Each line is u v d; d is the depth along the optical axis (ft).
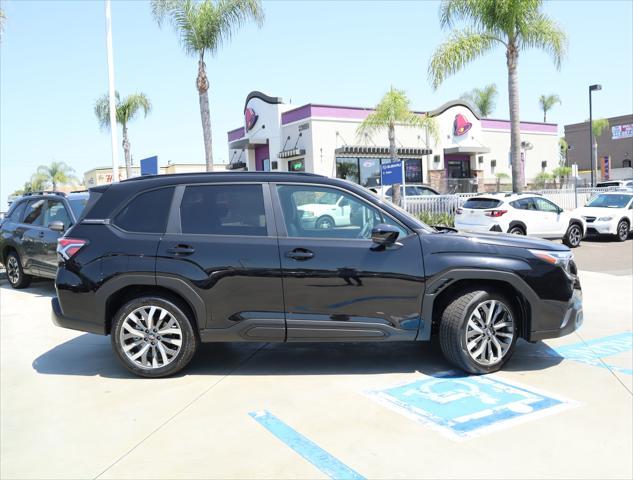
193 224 16.07
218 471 10.63
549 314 15.78
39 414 13.69
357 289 15.40
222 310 15.55
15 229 32.65
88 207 16.87
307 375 16.16
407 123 79.41
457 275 15.37
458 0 55.26
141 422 13.02
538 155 119.14
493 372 15.99
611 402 13.71
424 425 12.52
